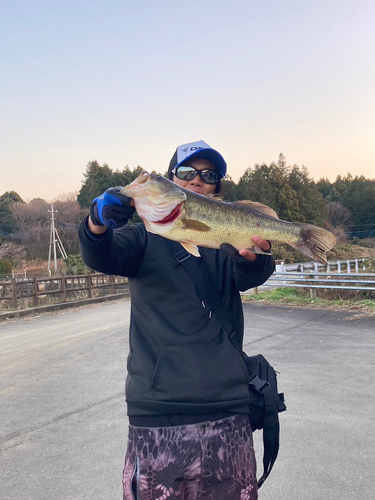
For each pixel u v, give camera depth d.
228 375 1.91
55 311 15.49
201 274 2.00
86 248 1.82
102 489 3.28
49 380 6.23
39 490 3.30
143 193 1.82
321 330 8.44
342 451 3.63
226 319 2.01
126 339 8.74
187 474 1.83
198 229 1.95
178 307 1.95
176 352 1.89
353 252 41.53
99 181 73.31
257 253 2.03
